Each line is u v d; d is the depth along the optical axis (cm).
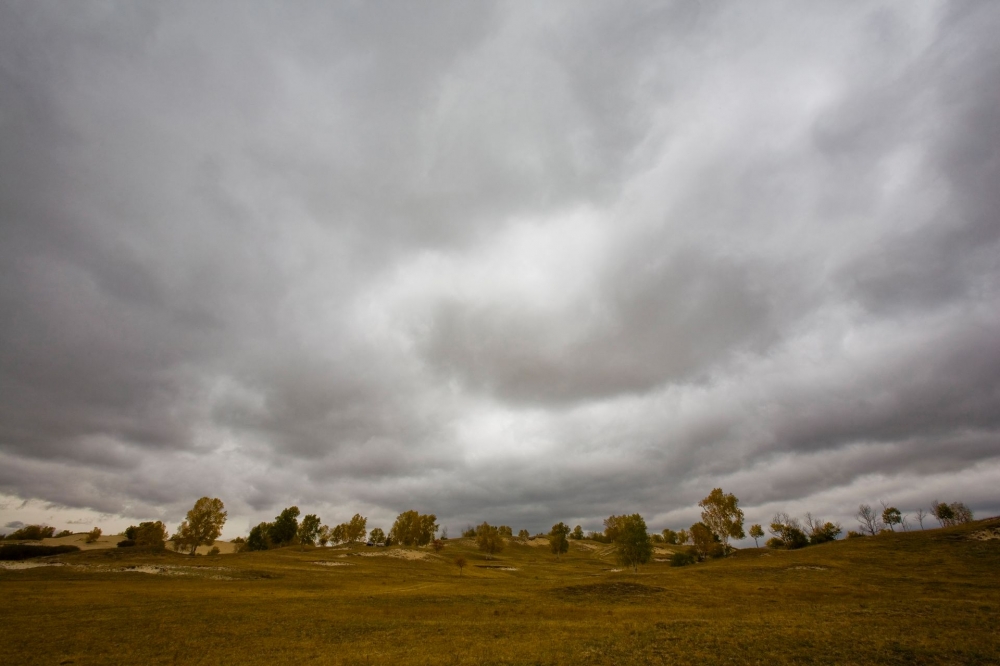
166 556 8431
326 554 11312
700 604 4059
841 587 4956
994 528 7150
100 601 3944
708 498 10575
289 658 2344
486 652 2411
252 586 5469
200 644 2597
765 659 2198
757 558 8312
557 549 13550
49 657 2333
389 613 3669
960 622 2825
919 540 7475
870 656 2200
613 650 2409
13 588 4544
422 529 13862
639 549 8231
